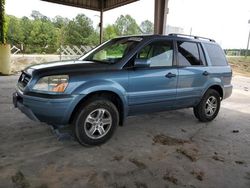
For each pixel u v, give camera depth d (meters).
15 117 4.64
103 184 2.64
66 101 3.14
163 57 4.15
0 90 7.07
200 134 4.41
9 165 2.90
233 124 5.19
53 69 3.30
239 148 3.86
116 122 3.70
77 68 3.41
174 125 4.84
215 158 3.44
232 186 2.77
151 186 2.67
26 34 36.75
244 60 32.16
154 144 3.80
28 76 3.45
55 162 3.04
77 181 2.67
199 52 4.80
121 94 3.58
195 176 2.92
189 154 3.52
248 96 8.84
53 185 2.57
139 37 4.16
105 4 14.73
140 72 3.78
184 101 4.54
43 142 3.60
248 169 3.18
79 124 3.36
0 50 10.17
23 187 2.51
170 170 3.03
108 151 3.44
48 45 37.38
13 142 3.55
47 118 3.21
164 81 4.08
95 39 41.47
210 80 4.88
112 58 4.01
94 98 3.45
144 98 3.88
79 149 3.45
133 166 3.07
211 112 5.20
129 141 3.86
